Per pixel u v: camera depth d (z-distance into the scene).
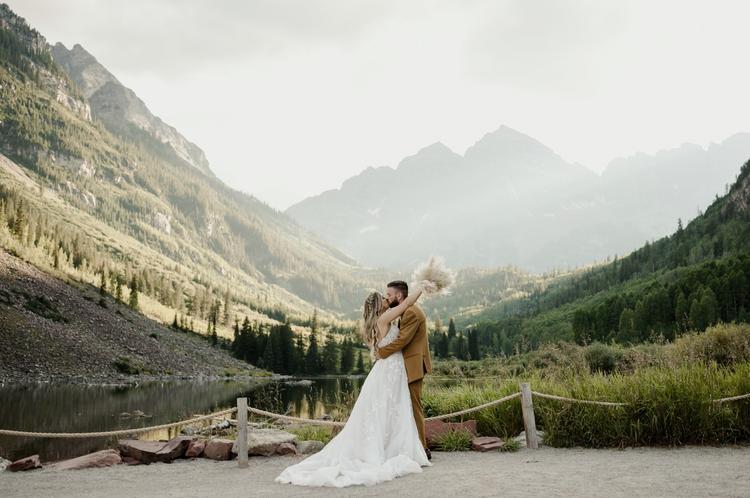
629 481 5.37
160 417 24.27
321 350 146.38
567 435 8.39
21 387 48.72
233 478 6.49
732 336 17.08
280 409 18.78
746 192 162.38
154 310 139.62
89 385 58.09
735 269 92.88
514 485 5.25
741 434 8.20
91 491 5.78
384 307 6.60
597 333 98.25
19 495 5.61
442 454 8.05
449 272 6.41
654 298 89.69
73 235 160.25
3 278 88.88
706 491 4.81
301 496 4.98
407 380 6.47
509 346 134.25
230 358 119.62
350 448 6.10
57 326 79.31
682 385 8.42
